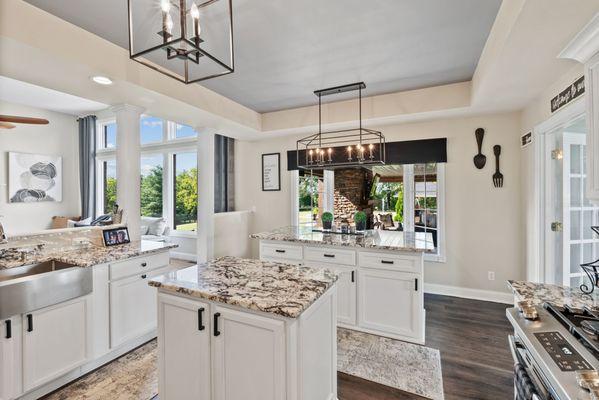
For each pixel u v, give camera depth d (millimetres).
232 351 1440
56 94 4836
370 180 4156
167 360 1633
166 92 2883
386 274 2693
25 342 1815
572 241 2746
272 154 5082
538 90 2783
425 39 2416
